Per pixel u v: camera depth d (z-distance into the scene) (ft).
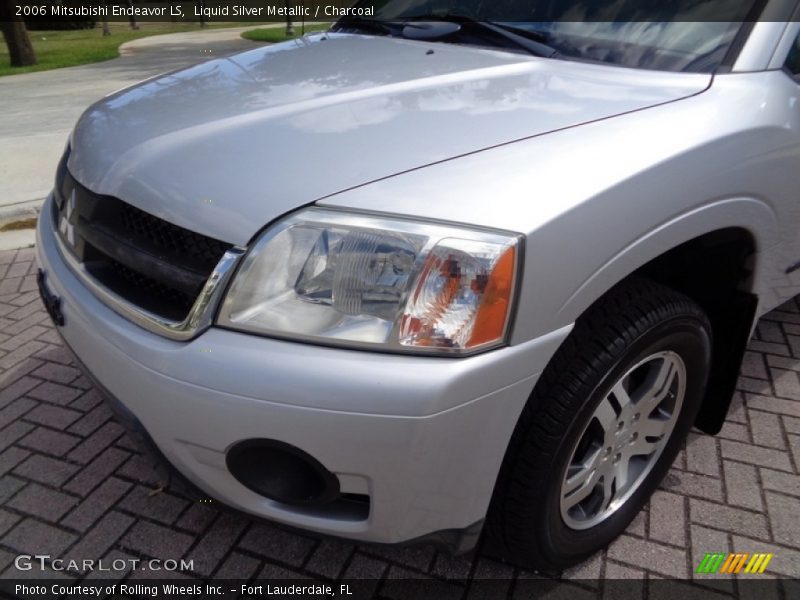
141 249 5.53
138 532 7.06
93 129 6.84
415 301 4.71
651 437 6.84
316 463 4.88
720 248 6.72
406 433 4.67
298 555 6.80
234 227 5.02
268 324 4.86
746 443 8.28
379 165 5.23
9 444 8.27
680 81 6.45
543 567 6.34
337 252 4.82
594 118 5.74
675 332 6.02
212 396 4.89
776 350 10.12
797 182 6.72
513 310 4.78
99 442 8.31
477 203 4.84
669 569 6.64
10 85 36.47
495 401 4.89
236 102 6.54
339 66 7.42
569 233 4.91
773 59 6.68
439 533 5.40
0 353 10.19
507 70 6.95
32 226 15.07
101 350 5.61
